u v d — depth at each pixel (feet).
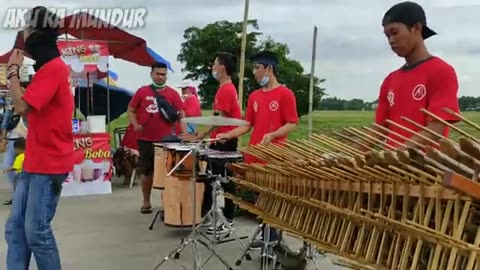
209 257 14.34
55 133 10.87
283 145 10.93
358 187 7.28
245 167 12.09
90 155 25.43
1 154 38.91
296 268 13.70
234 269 14.24
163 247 16.34
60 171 11.00
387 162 6.22
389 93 8.91
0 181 28.81
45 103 10.59
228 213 18.29
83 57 25.27
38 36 10.71
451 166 5.42
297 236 8.73
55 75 10.69
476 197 5.05
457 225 5.41
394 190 6.38
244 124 13.29
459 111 7.91
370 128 8.14
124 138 28.37
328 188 8.18
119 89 36.42
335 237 7.96
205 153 14.85
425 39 8.61
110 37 30.04
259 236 16.88
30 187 10.96
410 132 7.23
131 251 15.93
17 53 10.77
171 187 17.20
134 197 24.75
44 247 11.05
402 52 8.53
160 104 20.42
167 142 18.62
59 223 19.49
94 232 18.20
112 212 21.45
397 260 6.33
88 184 25.46
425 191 5.84
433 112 7.91
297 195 9.35
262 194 10.98
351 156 7.48
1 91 31.45
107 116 34.24
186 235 17.65
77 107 31.99
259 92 14.20
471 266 5.18
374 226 6.84
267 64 13.88
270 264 13.88
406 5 8.36
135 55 33.17
